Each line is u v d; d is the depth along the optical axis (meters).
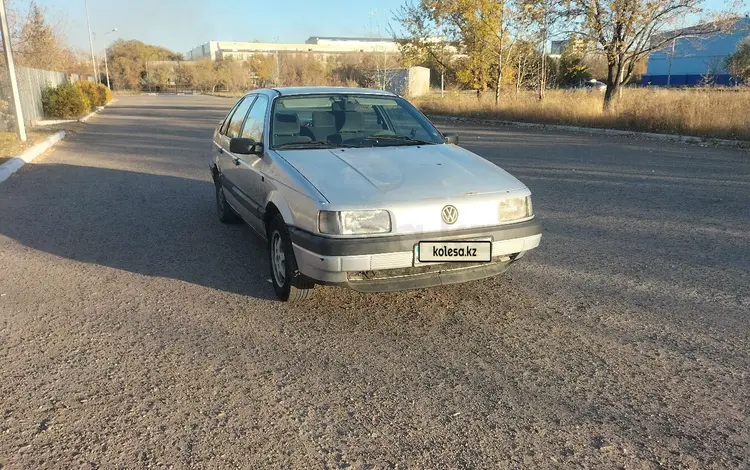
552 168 10.79
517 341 3.66
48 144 14.62
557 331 3.80
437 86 48.94
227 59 88.25
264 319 4.02
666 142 14.78
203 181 9.73
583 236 6.11
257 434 2.69
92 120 24.97
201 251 5.69
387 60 40.03
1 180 9.59
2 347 3.60
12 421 2.81
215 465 2.47
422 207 3.68
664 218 6.83
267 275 4.96
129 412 2.88
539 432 2.70
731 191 8.34
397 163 4.25
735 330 3.77
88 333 3.80
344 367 3.33
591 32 20.03
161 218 7.09
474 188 3.92
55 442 2.64
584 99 21.16
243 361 3.41
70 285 4.73
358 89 5.65
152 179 9.95
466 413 2.86
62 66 36.66
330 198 3.66
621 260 5.28
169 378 3.21
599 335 3.73
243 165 5.20
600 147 13.95
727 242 5.80
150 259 5.43
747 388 3.06
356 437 2.67
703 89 19.89
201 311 4.17
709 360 3.38
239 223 6.82
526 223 4.00
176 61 100.75
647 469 2.44
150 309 4.21
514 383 3.14
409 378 3.21
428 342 3.65
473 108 24.97
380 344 3.63
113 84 88.94
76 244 5.95
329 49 113.31
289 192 4.00
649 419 2.80
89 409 2.91
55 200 8.17
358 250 3.56
